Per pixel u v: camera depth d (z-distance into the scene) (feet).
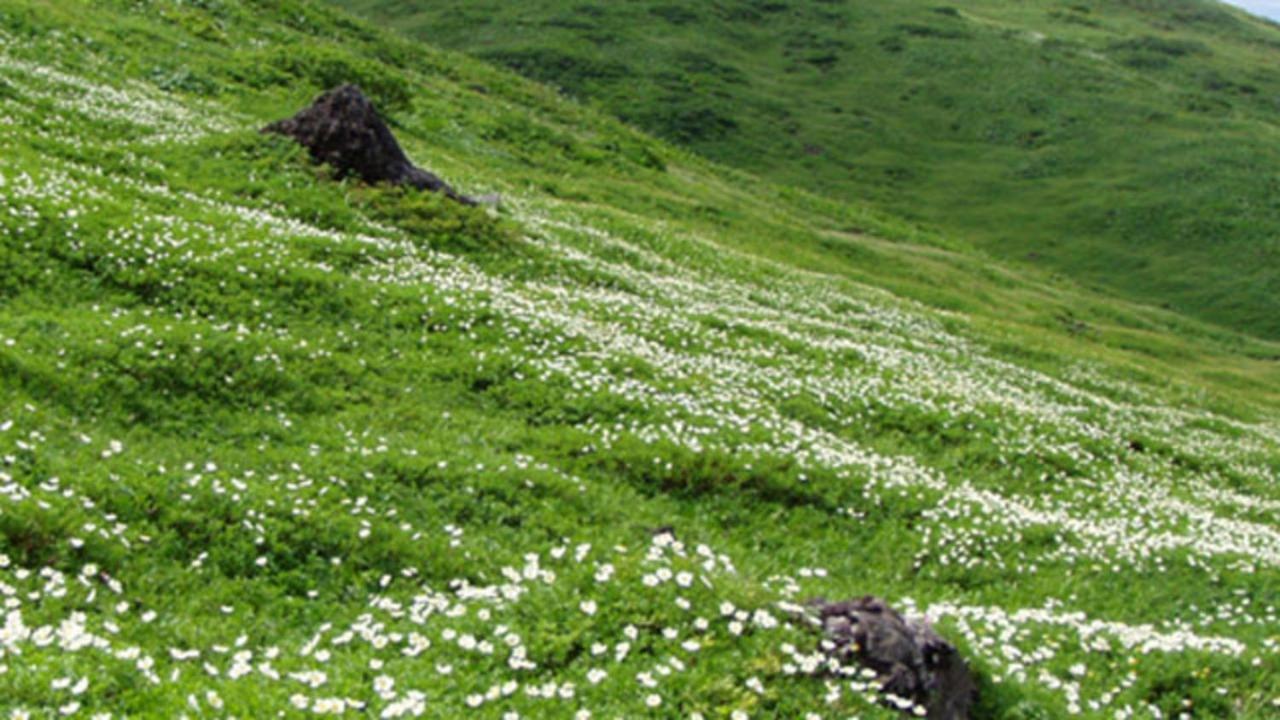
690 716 30.27
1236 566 61.67
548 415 66.59
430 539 45.68
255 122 141.49
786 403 81.10
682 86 525.34
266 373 61.26
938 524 61.46
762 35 640.17
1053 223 441.68
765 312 126.62
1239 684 42.37
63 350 55.31
